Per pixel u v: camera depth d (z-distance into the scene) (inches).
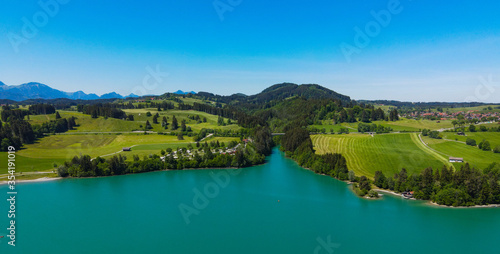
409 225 4040.4
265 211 4574.3
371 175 6127.0
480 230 3880.4
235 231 3912.4
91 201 5004.9
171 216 4392.2
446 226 3991.1
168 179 6417.3
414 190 5019.7
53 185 5900.6
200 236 3777.1
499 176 5029.5
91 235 3786.9
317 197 5177.2
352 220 4212.6
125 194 5378.9
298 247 3496.6
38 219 4256.9
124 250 3440.0
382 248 3467.0
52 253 3353.8
